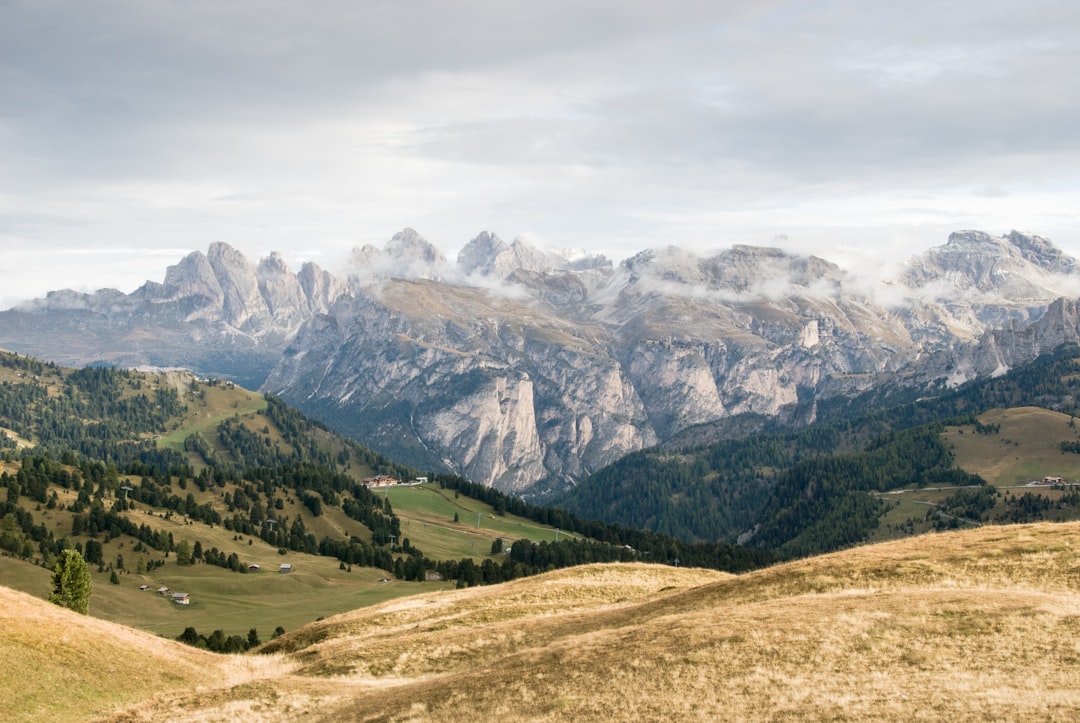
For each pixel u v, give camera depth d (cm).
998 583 6012
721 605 6731
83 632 7038
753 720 4375
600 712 4800
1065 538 6619
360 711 5806
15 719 5703
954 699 4247
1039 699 4112
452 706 5412
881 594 5931
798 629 5334
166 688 6694
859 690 4503
